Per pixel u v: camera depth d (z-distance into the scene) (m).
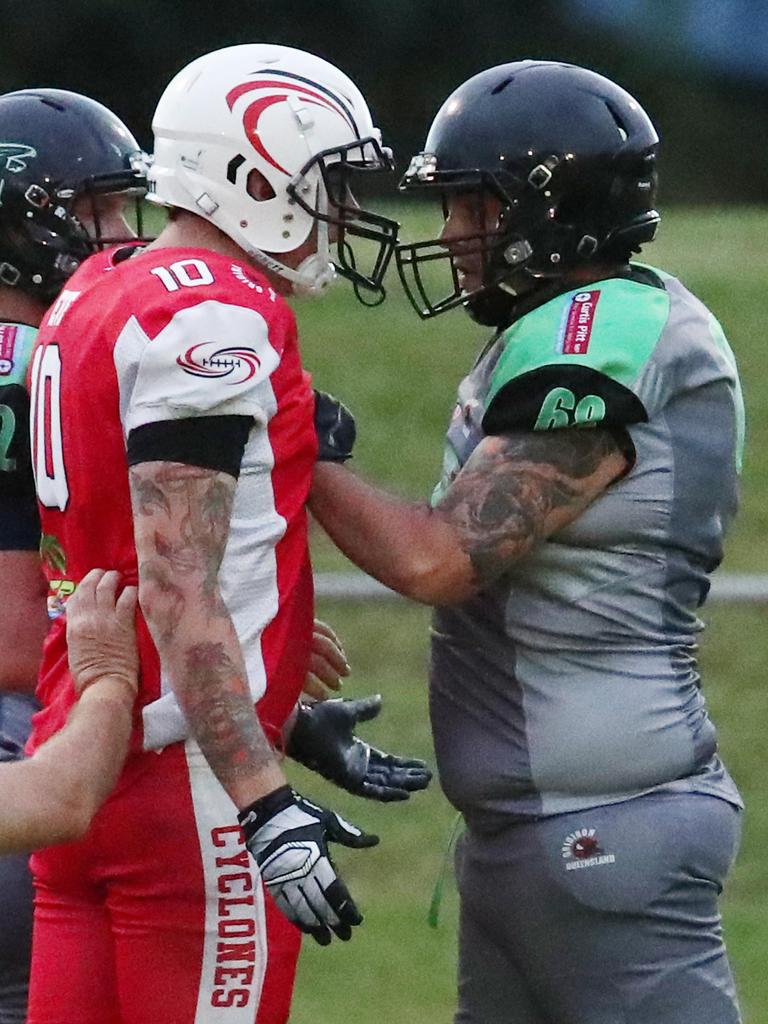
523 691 12.45
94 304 11.26
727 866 12.65
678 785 12.52
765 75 97.50
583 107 12.48
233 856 11.16
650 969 12.33
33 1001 11.70
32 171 13.42
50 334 11.55
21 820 10.20
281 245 11.74
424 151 12.70
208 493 10.63
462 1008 13.30
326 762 13.50
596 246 12.55
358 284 12.49
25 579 13.38
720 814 12.55
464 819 13.11
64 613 11.62
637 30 98.25
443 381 37.97
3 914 13.15
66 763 10.45
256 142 11.54
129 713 10.83
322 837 10.45
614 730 12.30
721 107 97.88
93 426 11.06
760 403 36.91
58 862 11.49
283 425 11.12
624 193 12.55
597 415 11.92
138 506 10.67
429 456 35.22
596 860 12.26
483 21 97.44
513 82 12.62
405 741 26.16
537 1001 12.92
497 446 12.05
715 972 12.48
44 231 13.47
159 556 10.59
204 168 11.60
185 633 10.55
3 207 13.45
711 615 29.98
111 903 11.38
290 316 11.25
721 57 98.06
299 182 11.66
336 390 37.44
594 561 12.30
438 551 11.80
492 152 12.38
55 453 11.41
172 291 10.90
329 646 13.78
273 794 10.49
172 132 11.69
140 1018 11.34
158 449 10.62
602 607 12.33
